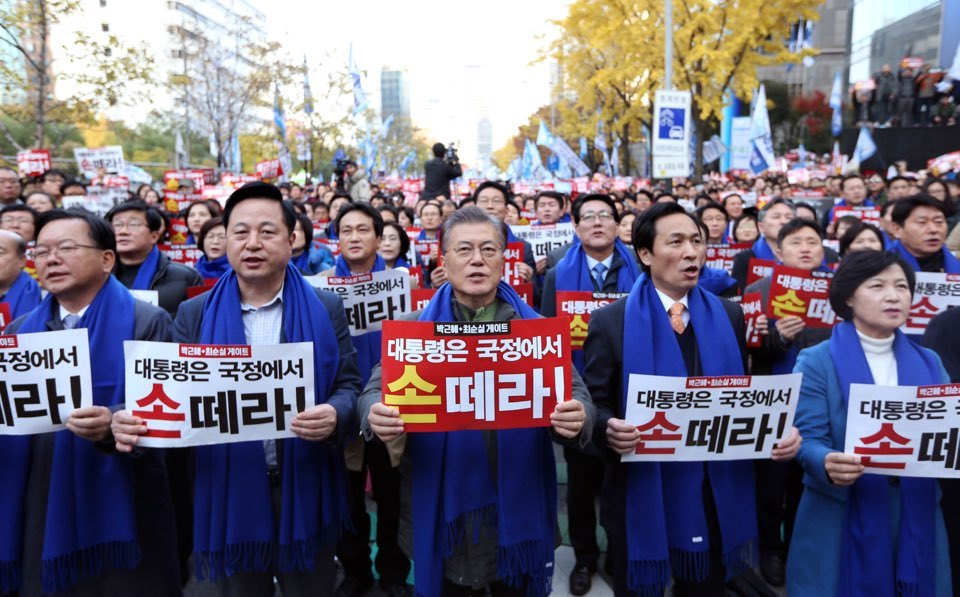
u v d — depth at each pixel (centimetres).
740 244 641
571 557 417
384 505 377
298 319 284
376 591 384
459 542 261
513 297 285
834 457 262
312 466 278
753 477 295
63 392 267
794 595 288
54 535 263
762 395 274
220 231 527
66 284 278
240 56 3033
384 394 254
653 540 278
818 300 402
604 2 2027
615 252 475
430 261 682
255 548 271
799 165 3027
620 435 271
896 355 282
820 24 4644
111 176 1354
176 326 292
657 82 2061
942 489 311
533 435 268
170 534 297
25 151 1141
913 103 2970
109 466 273
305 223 579
